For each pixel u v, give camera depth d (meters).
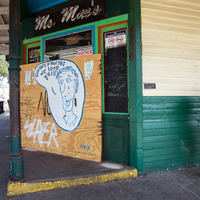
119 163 3.81
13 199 2.82
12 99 3.02
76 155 4.12
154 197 2.85
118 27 3.84
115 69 3.88
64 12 4.51
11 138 3.06
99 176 3.30
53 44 4.70
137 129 3.50
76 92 4.15
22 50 5.29
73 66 4.20
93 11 4.10
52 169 3.58
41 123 4.67
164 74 3.73
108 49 3.96
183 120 3.90
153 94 3.65
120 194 2.93
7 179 3.42
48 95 4.58
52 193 2.97
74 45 4.38
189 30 3.94
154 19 3.65
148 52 3.62
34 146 4.76
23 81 5.01
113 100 3.90
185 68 3.91
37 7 4.91
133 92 3.53
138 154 3.52
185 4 3.90
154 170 3.66
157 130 3.68
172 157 3.80
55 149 4.41
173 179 3.42
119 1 3.77
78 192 3.00
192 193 2.95
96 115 3.90
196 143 4.02
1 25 7.52
